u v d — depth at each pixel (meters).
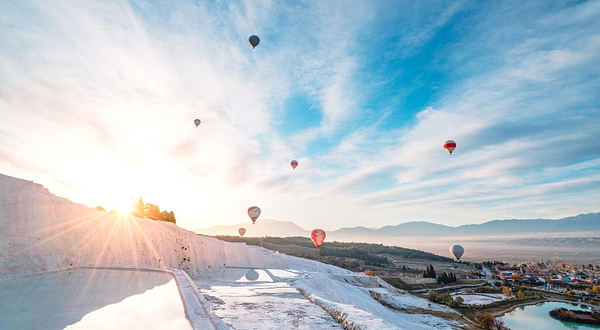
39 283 16.36
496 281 165.00
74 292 13.77
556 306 102.81
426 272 154.00
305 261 75.88
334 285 36.44
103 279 18.08
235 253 51.78
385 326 10.83
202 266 39.94
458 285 138.00
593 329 75.50
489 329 52.25
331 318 12.74
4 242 20.92
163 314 9.95
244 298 16.02
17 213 23.41
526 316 84.94
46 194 28.59
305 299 16.88
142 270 22.66
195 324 8.64
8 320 9.13
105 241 29.38
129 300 12.02
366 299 39.06
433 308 53.38
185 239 41.88
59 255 23.95
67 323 8.88
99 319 9.31
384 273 160.88
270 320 11.80
